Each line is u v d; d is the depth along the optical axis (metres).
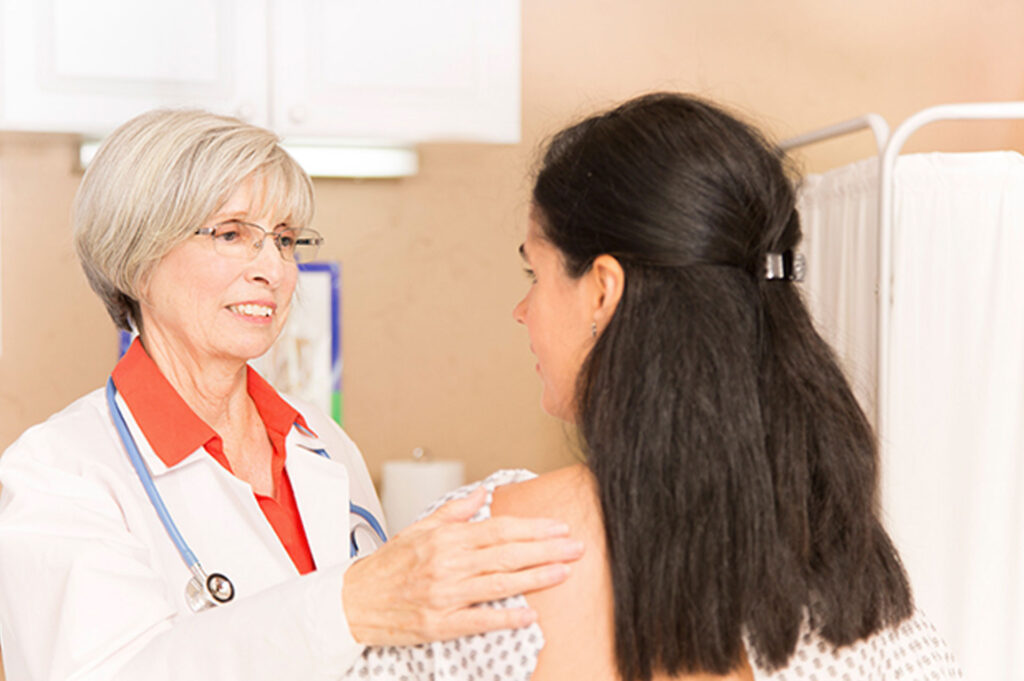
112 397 1.35
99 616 1.10
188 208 1.27
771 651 0.78
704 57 2.73
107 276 1.33
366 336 2.70
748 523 0.78
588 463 0.83
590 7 2.70
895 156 1.77
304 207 1.41
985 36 2.79
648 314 0.81
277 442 1.49
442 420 2.73
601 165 0.85
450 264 2.72
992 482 1.77
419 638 0.84
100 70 2.13
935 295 1.79
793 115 2.76
